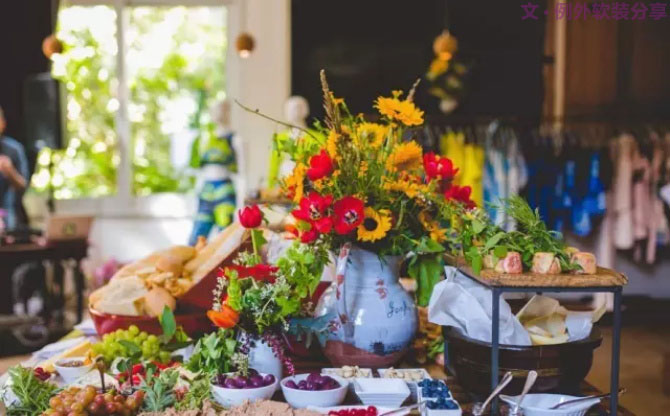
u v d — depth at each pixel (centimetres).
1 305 567
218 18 757
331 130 202
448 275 202
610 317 635
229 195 639
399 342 208
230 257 236
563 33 697
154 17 758
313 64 720
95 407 168
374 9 714
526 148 642
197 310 249
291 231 206
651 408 430
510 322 184
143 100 764
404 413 171
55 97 676
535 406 182
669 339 587
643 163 645
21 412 180
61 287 618
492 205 205
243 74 735
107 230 756
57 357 233
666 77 700
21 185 636
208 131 764
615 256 701
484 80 708
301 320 203
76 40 750
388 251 206
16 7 701
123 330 234
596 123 698
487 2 705
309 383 183
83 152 759
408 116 204
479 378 190
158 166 770
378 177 201
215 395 183
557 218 643
